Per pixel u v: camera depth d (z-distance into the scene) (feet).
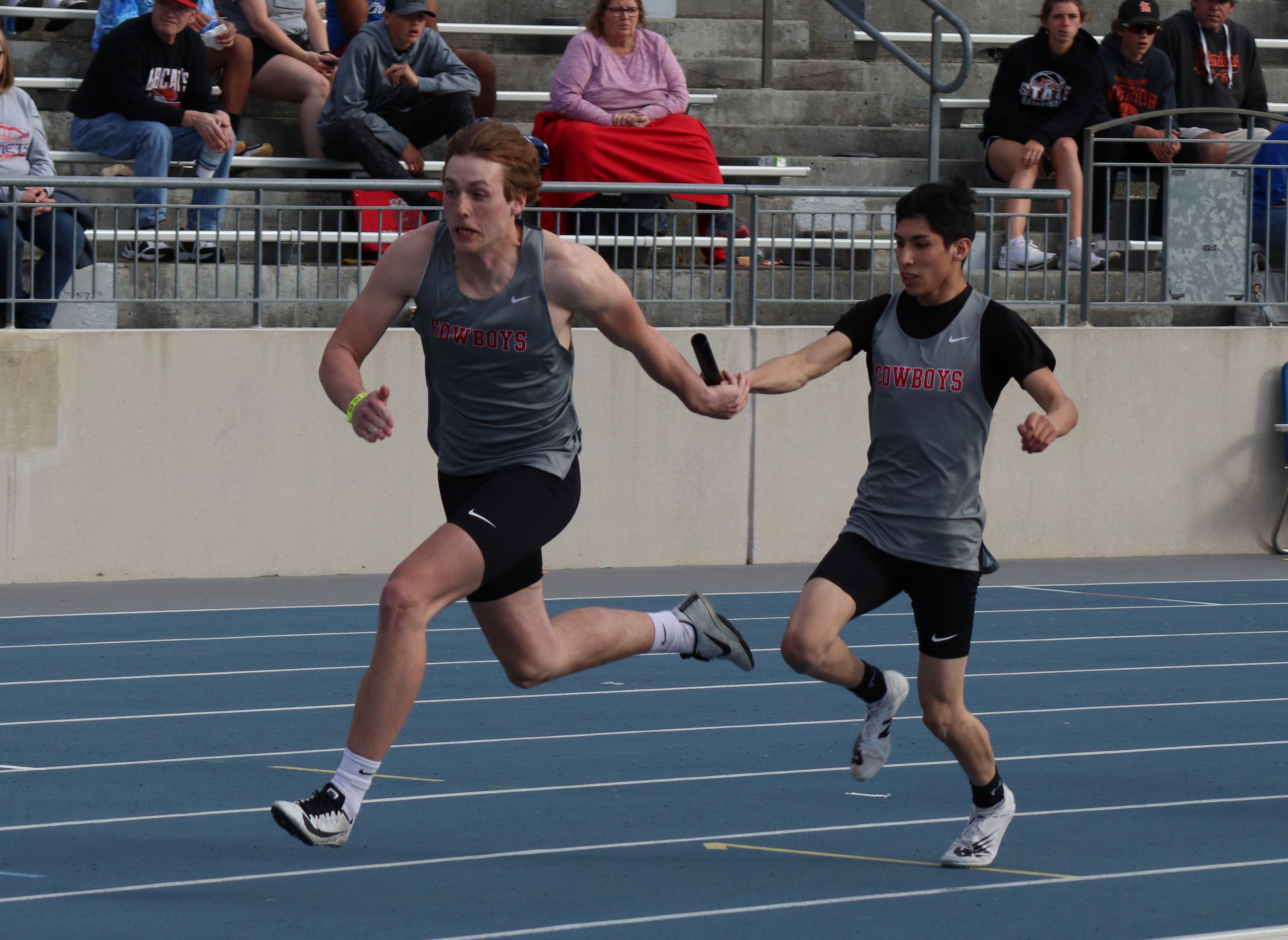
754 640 101.71
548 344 51.88
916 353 55.01
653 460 129.39
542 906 50.24
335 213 128.47
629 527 129.29
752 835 59.57
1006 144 145.48
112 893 51.29
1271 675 93.76
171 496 118.32
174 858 55.52
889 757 69.31
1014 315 54.80
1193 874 54.65
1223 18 156.46
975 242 143.84
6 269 114.73
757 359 130.11
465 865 55.01
